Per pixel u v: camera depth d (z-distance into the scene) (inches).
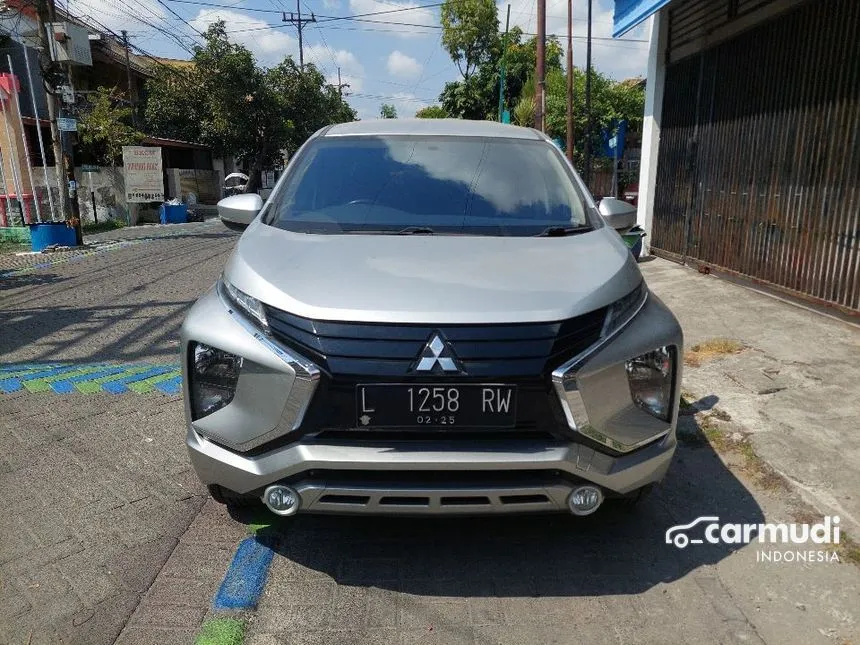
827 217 228.7
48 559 104.3
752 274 276.1
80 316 268.2
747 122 279.3
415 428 88.8
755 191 272.8
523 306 91.5
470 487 88.6
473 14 1258.6
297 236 116.3
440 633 89.4
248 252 109.8
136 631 88.7
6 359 212.8
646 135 380.5
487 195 131.3
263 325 94.2
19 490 125.7
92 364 206.2
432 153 142.1
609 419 92.9
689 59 333.1
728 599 96.7
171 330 245.0
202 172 964.6
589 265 104.7
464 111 1222.3
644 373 97.2
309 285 95.9
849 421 152.1
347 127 154.9
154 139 877.2
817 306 235.6
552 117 828.6
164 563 103.7
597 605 95.2
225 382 95.8
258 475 92.4
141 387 181.9
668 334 101.0
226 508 120.0
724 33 294.5
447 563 104.9
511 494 89.2
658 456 98.4
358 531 113.4
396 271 99.6
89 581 99.0
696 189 327.3
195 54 984.3
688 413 160.6
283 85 1101.1
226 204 139.5
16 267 400.5
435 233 119.0
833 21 223.5
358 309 90.3
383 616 92.7
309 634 88.9
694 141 327.9
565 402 89.2
